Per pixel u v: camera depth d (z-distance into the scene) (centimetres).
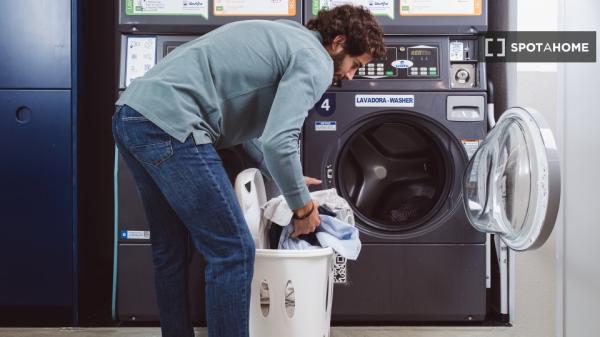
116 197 223
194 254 221
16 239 227
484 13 226
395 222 234
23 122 226
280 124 137
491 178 215
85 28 235
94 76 248
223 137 157
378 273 226
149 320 226
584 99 218
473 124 226
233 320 138
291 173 140
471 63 235
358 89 226
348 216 188
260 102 151
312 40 150
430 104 226
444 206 229
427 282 226
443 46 230
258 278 166
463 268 226
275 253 163
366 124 230
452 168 228
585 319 213
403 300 226
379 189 243
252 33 148
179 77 141
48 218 227
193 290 221
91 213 246
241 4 226
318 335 170
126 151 151
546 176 166
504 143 210
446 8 226
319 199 186
